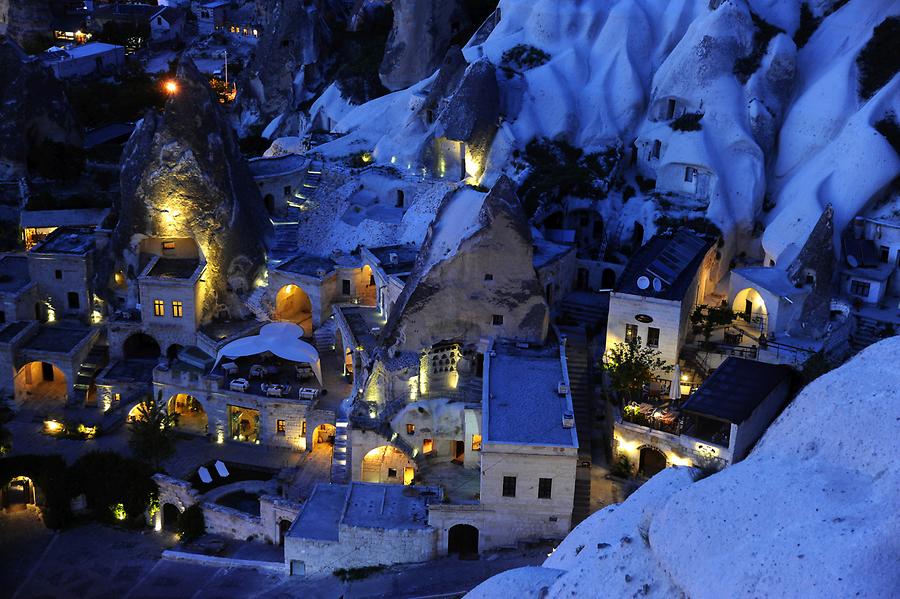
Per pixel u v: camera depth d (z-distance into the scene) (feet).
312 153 328.29
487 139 290.76
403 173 305.12
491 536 202.69
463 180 291.17
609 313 231.30
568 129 291.99
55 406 276.21
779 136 272.10
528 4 321.11
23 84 352.08
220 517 228.63
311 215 309.42
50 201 336.49
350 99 361.92
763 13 285.02
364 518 205.36
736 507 79.51
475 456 226.58
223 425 256.93
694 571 78.89
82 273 295.89
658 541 83.87
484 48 317.22
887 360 83.05
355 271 283.18
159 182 278.87
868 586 67.10
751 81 273.54
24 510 242.37
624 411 214.28
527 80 301.84
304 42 383.86
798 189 258.98
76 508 239.09
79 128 377.50
